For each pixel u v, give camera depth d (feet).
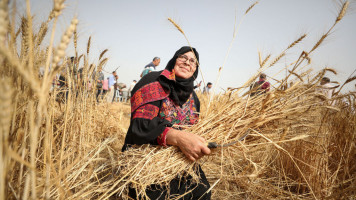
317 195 4.97
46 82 1.55
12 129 2.28
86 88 5.02
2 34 1.18
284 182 5.86
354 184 4.49
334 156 5.97
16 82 2.33
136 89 4.54
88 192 3.83
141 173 3.89
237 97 4.91
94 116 6.47
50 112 3.11
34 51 2.39
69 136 4.48
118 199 4.70
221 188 6.14
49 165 2.43
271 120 4.50
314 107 4.45
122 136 8.98
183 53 4.61
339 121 5.78
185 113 4.75
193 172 4.15
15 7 1.53
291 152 5.95
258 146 4.46
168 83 4.46
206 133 4.30
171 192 4.06
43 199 2.75
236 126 4.36
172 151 4.09
